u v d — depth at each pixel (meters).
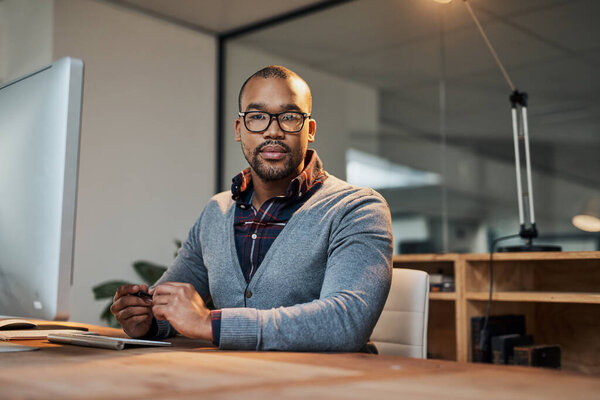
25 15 3.54
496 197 3.14
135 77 3.79
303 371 0.70
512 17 3.22
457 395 0.55
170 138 3.96
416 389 0.58
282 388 0.58
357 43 3.78
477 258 2.29
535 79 3.11
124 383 0.61
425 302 1.42
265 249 1.28
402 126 3.54
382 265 1.10
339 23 3.85
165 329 1.21
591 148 2.90
